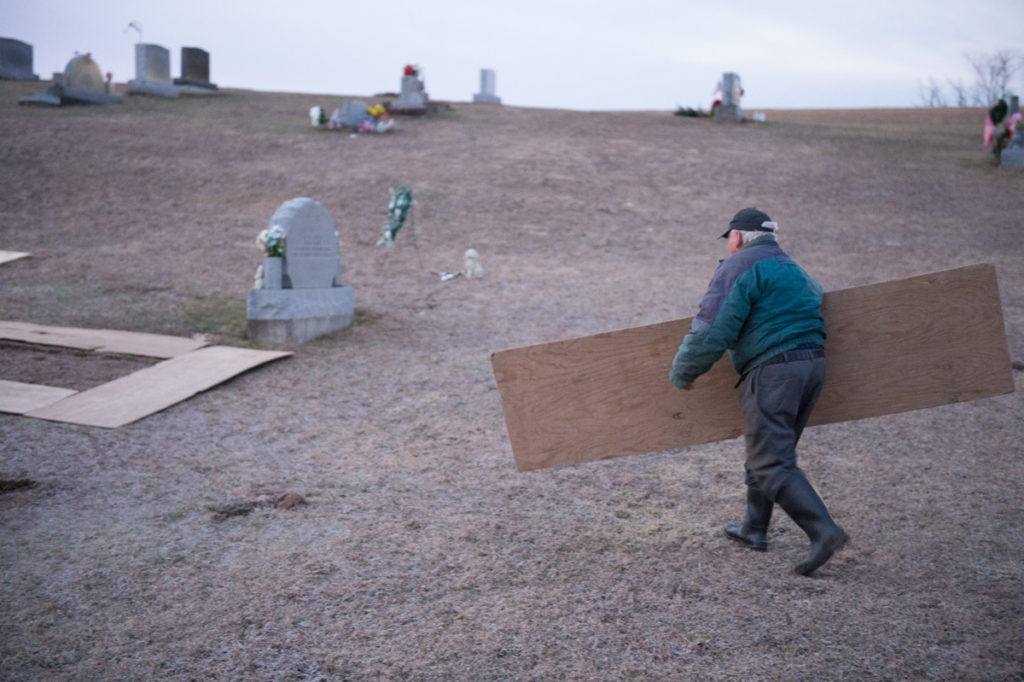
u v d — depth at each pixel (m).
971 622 3.28
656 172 20.02
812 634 3.20
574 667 2.98
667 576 3.71
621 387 4.03
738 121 30.16
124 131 21.56
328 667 2.97
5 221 14.23
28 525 4.23
